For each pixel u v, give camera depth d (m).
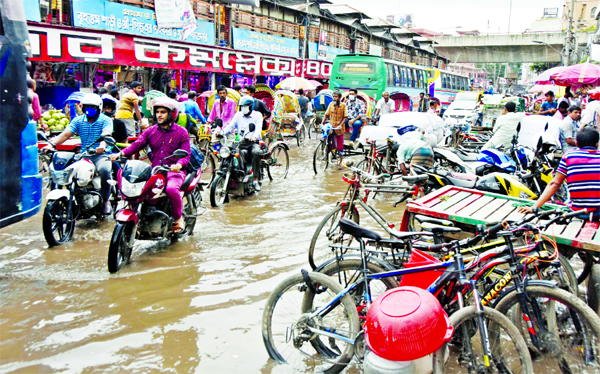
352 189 5.36
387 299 2.80
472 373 3.12
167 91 16.95
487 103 19.23
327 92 19.67
